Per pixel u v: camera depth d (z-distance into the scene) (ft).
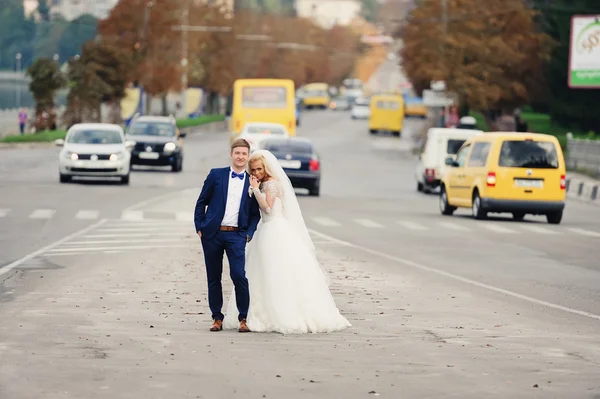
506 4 342.44
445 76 335.88
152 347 50.83
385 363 47.73
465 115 367.45
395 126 468.34
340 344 53.01
